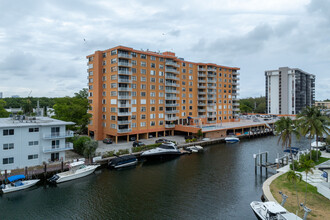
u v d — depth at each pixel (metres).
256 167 44.59
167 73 76.19
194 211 29.42
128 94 64.88
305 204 27.84
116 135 63.06
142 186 37.53
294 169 39.75
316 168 40.97
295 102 143.25
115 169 46.41
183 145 64.38
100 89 68.31
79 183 38.66
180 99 82.06
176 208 30.20
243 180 40.19
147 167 48.03
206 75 88.88
